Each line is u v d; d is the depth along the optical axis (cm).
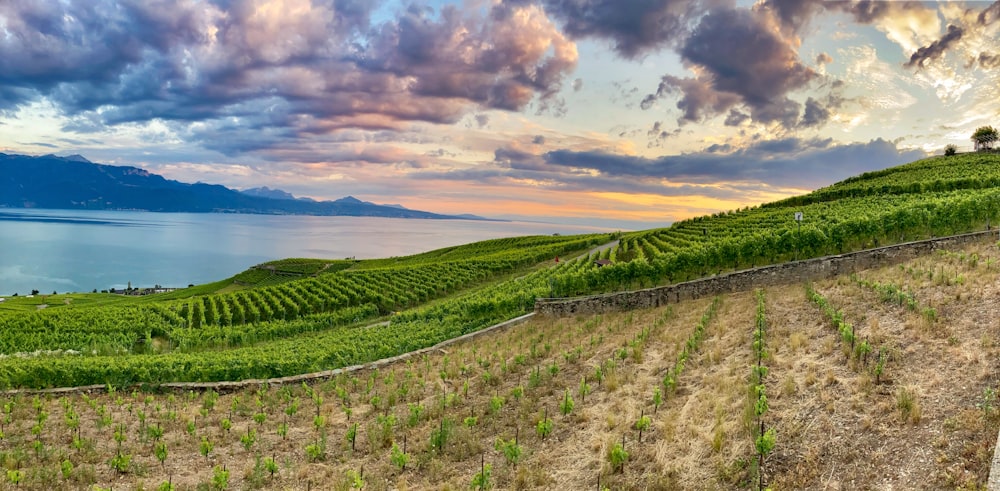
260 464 1512
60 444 1716
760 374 1526
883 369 1383
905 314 1788
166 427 1884
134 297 10675
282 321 5022
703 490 1107
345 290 6166
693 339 2033
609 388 1744
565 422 1577
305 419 1928
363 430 1759
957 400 1151
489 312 3888
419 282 6338
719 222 6694
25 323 5022
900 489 962
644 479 1202
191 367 2705
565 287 3753
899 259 2841
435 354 2858
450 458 1479
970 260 2252
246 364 2755
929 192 5681
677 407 1507
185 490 1371
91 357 3434
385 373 2544
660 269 3600
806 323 2000
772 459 1145
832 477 1047
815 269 2881
